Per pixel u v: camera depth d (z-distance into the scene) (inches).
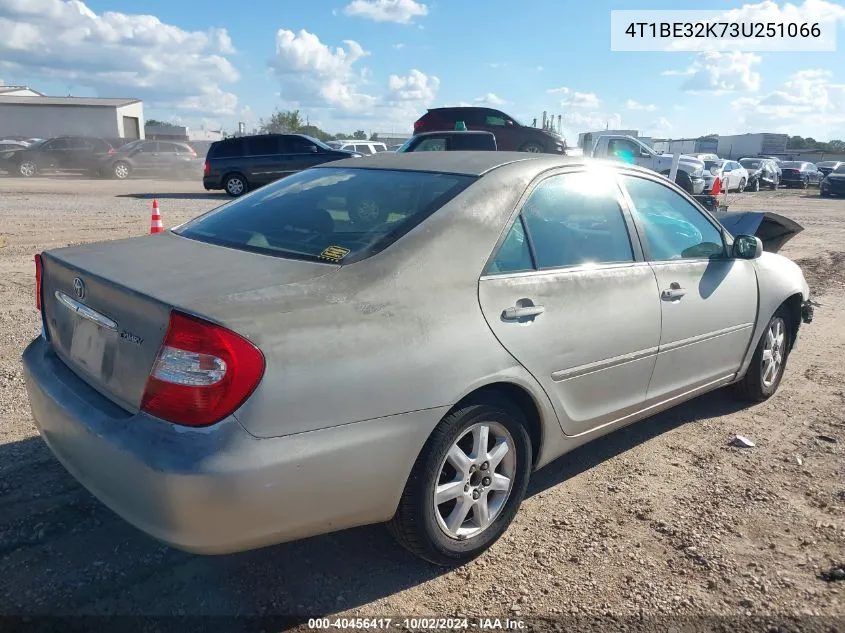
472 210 122.3
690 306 161.2
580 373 135.0
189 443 91.0
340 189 136.0
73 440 104.8
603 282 139.8
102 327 106.7
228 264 111.7
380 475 105.1
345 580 116.7
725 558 125.3
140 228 494.0
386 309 106.3
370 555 123.8
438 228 117.1
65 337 118.2
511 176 131.6
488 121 826.2
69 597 108.8
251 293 98.7
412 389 106.7
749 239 176.9
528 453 128.8
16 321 246.8
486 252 121.3
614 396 145.7
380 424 103.6
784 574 121.1
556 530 133.4
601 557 125.0
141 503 93.9
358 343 101.8
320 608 109.8
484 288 119.0
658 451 169.5
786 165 1547.7
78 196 767.7
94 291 107.8
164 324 94.3
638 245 153.1
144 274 107.2
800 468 161.5
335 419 99.0
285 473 94.7
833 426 186.4
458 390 111.9
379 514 108.6
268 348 93.8
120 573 115.1
